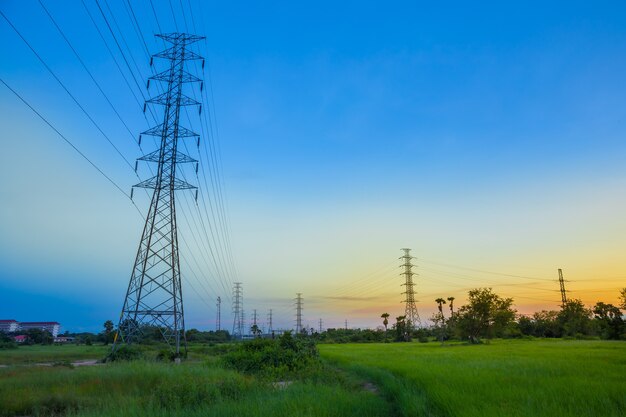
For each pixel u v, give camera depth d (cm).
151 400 1462
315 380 2448
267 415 1234
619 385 1675
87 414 1303
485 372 2220
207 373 2369
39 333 11088
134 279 4053
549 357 3403
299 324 12675
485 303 8312
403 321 11906
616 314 9119
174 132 4338
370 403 1496
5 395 1689
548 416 1188
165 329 4428
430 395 1602
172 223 4212
